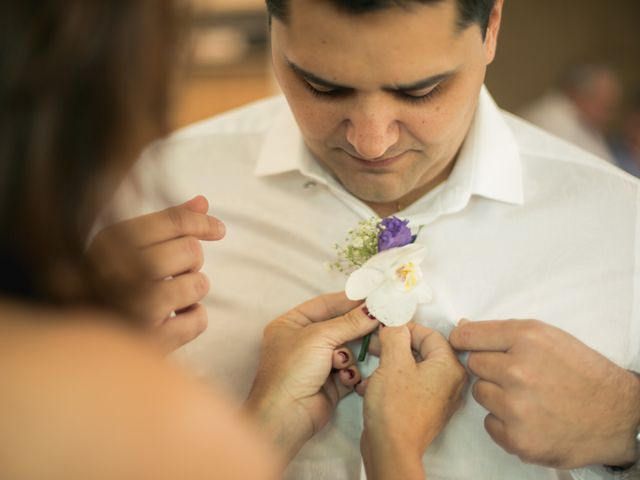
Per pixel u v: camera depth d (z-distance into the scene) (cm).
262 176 82
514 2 279
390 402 65
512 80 285
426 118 64
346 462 73
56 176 36
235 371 78
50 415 34
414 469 62
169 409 36
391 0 57
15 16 34
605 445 68
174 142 86
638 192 78
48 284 38
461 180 76
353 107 63
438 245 77
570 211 78
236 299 80
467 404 73
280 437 67
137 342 38
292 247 80
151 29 38
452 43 60
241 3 208
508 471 73
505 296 76
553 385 65
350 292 67
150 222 65
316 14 59
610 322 76
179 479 35
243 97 214
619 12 273
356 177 71
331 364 69
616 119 227
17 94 35
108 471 33
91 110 37
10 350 35
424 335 71
